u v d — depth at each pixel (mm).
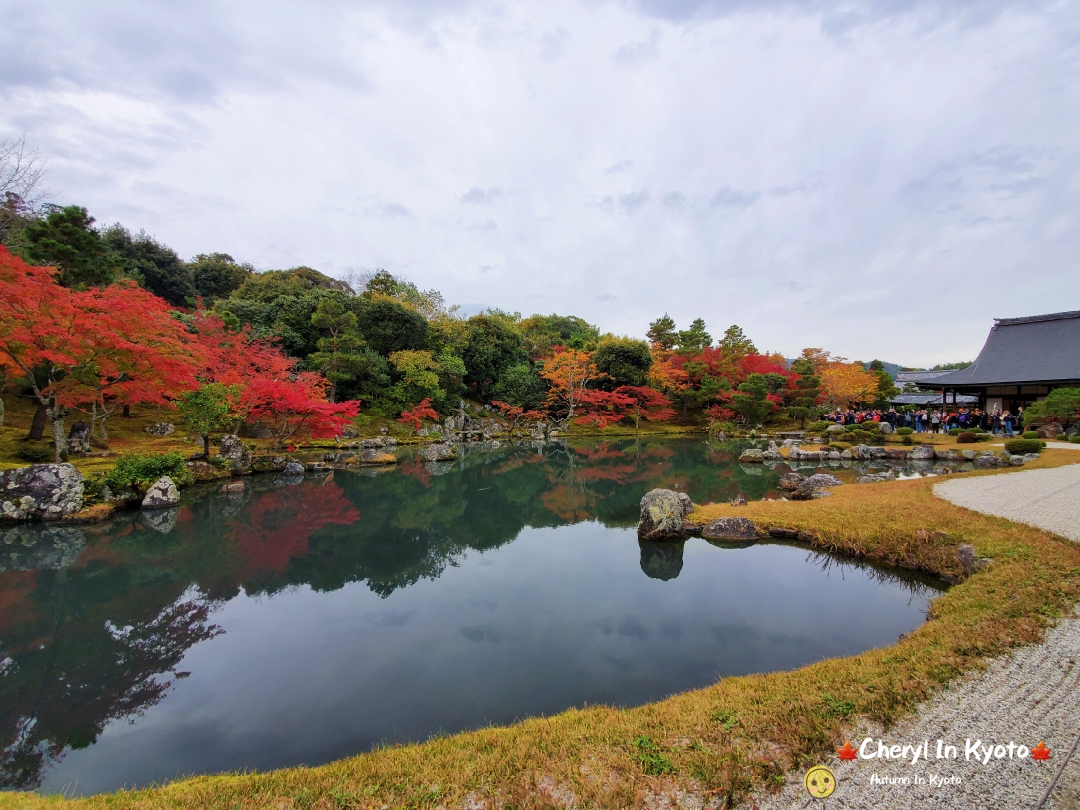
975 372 31500
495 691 5812
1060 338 29609
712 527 11523
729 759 3697
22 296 12695
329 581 9750
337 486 19062
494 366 44500
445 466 24609
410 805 3453
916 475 17719
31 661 6797
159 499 14766
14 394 22656
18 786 4473
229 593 9188
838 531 10484
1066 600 6094
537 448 32000
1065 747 3670
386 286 50188
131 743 5051
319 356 30906
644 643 6914
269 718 5418
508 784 3621
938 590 8406
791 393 40938
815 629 7188
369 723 5266
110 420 23953
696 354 45562
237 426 20953
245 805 3543
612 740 4129
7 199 21609
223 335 25719
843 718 4148
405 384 35375
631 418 43406
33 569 10289
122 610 8469
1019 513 10273
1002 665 4809
